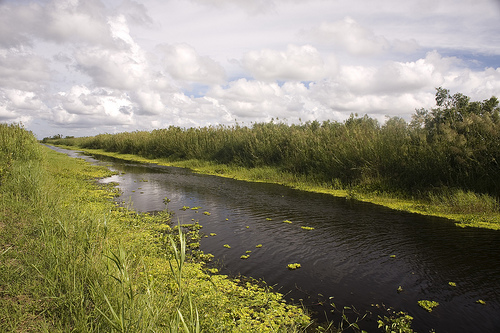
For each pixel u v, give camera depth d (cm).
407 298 392
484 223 675
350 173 1141
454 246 553
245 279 441
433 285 423
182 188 1136
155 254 490
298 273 460
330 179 1191
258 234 626
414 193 923
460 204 762
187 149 2125
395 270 467
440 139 958
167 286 387
